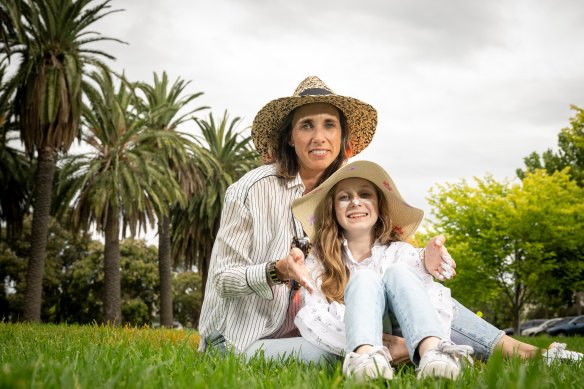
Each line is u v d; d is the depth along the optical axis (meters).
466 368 1.95
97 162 22.34
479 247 23.75
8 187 25.36
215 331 3.20
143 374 1.69
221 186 27.80
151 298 44.00
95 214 22.67
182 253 31.45
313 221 3.24
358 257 3.24
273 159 3.76
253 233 3.19
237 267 2.96
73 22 19.58
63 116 19.19
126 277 42.62
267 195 3.30
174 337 6.34
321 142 3.51
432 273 2.85
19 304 36.53
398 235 3.35
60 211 22.64
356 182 3.17
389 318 2.68
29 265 20.17
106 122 21.11
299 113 3.55
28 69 18.44
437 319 2.28
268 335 3.13
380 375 1.78
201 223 29.28
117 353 2.36
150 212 23.78
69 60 18.77
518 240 23.31
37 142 19.67
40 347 2.75
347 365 2.06
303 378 1.88
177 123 27.08
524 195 23.44
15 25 16.02
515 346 2.98
